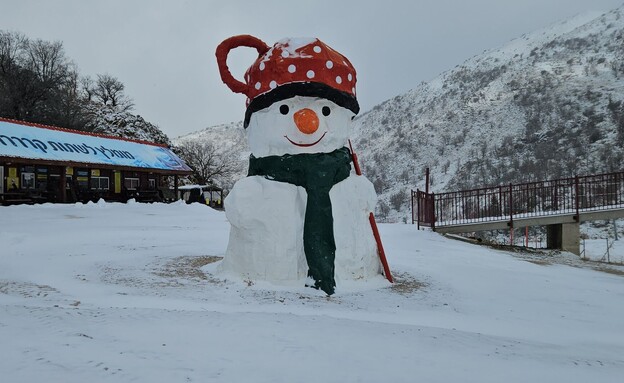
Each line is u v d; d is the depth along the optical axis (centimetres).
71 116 4838
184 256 1055
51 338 412
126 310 555
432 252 1348
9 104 4284
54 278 812
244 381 327
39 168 2622
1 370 329
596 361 452
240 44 846
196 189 4219
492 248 1673
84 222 1777
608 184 1925
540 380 370
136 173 3334
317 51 791
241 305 657
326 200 787
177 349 393
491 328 611
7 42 4756
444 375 366
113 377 321
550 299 825
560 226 1816
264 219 787
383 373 361
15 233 1296
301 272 790
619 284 1027
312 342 435
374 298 744
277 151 807
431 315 664
